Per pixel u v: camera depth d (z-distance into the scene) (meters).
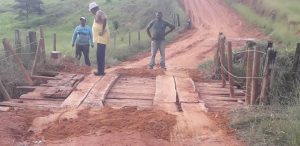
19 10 69.75
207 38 32.34
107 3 64.69
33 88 10.85
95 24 12.34
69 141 6.99
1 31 56.34
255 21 39.81
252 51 9.06
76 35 15.58
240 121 7.86
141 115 8.28
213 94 10.59
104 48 12.37
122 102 9.61
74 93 10.05
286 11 36.28
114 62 20.14
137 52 25.42
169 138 7.26
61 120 8.08
